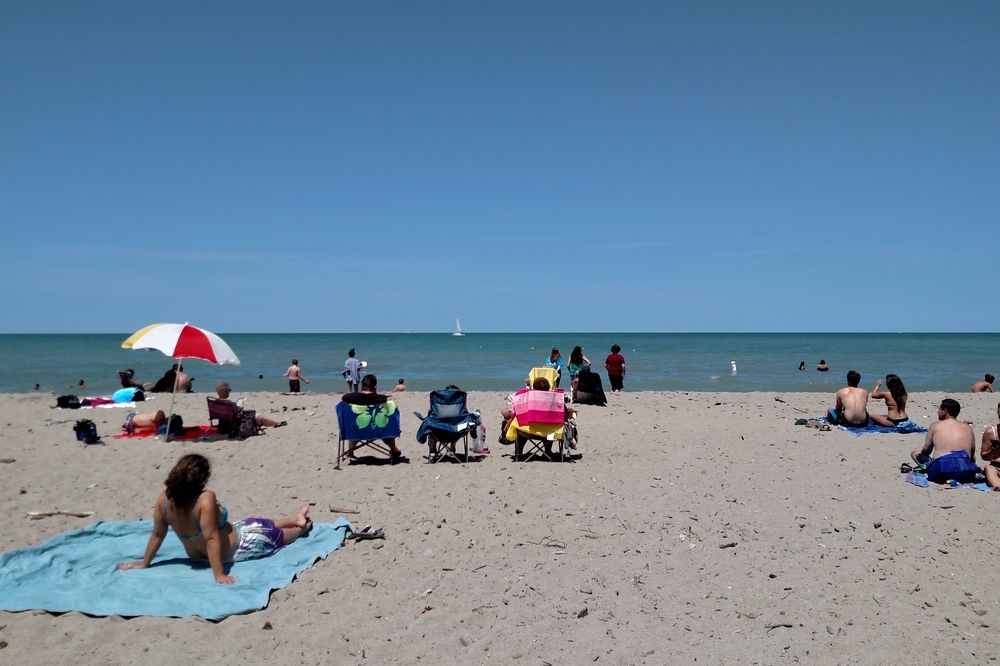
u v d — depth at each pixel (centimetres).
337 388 2550
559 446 944
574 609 441
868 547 555
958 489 730
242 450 990
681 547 557
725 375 3156
